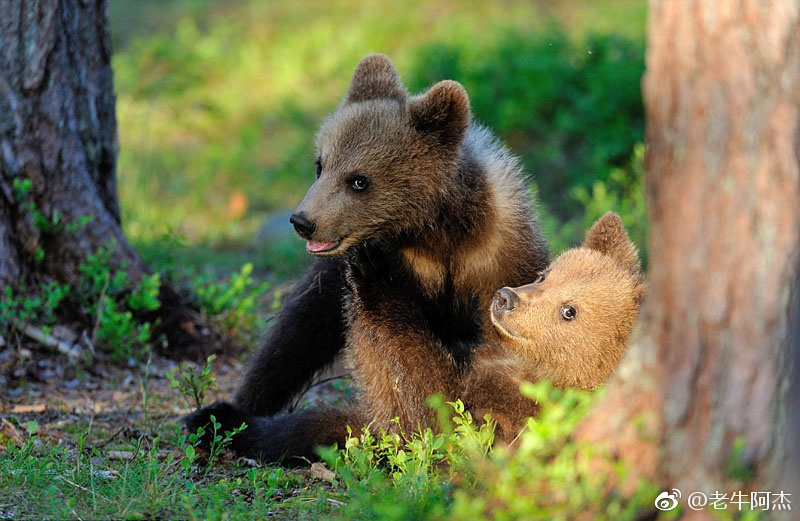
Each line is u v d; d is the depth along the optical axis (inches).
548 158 885.2
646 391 256.7
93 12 540.7
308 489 354.6
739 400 244.8
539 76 938.1
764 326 241.9
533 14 1266.0
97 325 510.3
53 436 419.5
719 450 247.9
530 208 444.8
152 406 473.1
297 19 1336.1
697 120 245.4
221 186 989.2
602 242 402.6
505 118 916.6
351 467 337.7
